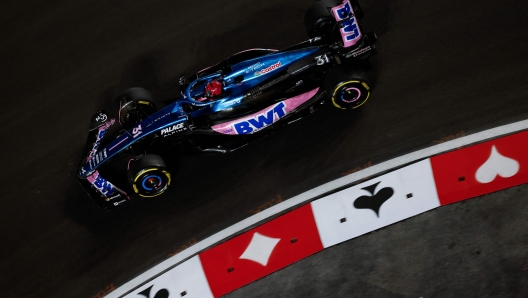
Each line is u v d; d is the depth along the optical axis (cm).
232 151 3656
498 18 3666
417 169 3288
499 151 3253
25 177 4038
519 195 3152
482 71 3522
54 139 4181
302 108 3522
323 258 3231
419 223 3195
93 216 3738
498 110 3394
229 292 3291
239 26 4253
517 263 2975
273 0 4275
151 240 3550
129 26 4600
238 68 3481
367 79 3322
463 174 3241
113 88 4316
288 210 3409
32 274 3634
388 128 3497
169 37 4412
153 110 3812
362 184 3322
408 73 3631
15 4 5075
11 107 4453
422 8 3841
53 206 3853
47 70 4584
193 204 3591
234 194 3556
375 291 3077
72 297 3506
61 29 4791
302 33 4044
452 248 3089
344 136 3538
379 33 3816
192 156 3709
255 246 3331
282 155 3594
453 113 3450
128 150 3538
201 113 3512
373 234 3225
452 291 2983
